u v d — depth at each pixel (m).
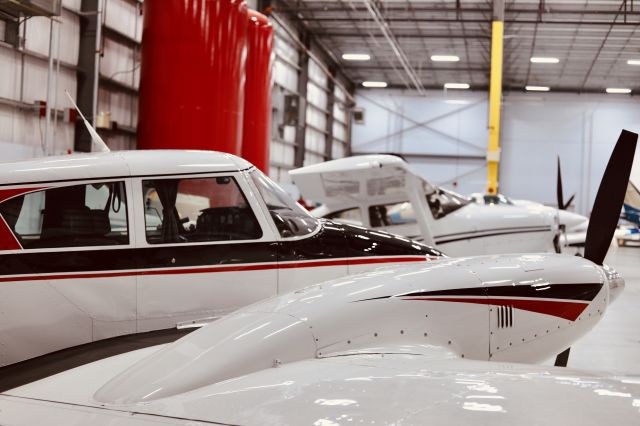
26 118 10.01
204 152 3.75
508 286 2.95
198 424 1.54
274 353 2.12
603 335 7.18
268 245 3.68
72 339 3.27
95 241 3.33
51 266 3.23
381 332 2.44
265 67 13.41
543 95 31.25
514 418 1.44
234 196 3.66
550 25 22.88
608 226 3.94
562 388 1.64
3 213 3.19
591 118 30.97
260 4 20.52
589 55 26.31
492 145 20.08
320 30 24.88
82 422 1.59
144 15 9.72
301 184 8.58
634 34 23.53
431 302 2.66
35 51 10.04
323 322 2.31
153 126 9.55
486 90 31.12
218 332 2.16
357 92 32.06
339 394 1.63
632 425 1.40
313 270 3.76
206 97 9.48
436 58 26.62
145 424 1.56
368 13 22.64
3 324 3.16
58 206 3.29
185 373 1.92
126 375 1.91
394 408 1.52
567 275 3.19
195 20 9.38
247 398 1.67
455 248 9.55
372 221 9.37
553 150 31.09
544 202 30.98
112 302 3.32
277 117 20.33
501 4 19.91
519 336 2.94
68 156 3.48
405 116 31.62
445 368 1.90
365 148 31.91
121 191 3.41
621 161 3.94
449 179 31.27
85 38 11.13
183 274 3.45
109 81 11.66
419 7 22.19
